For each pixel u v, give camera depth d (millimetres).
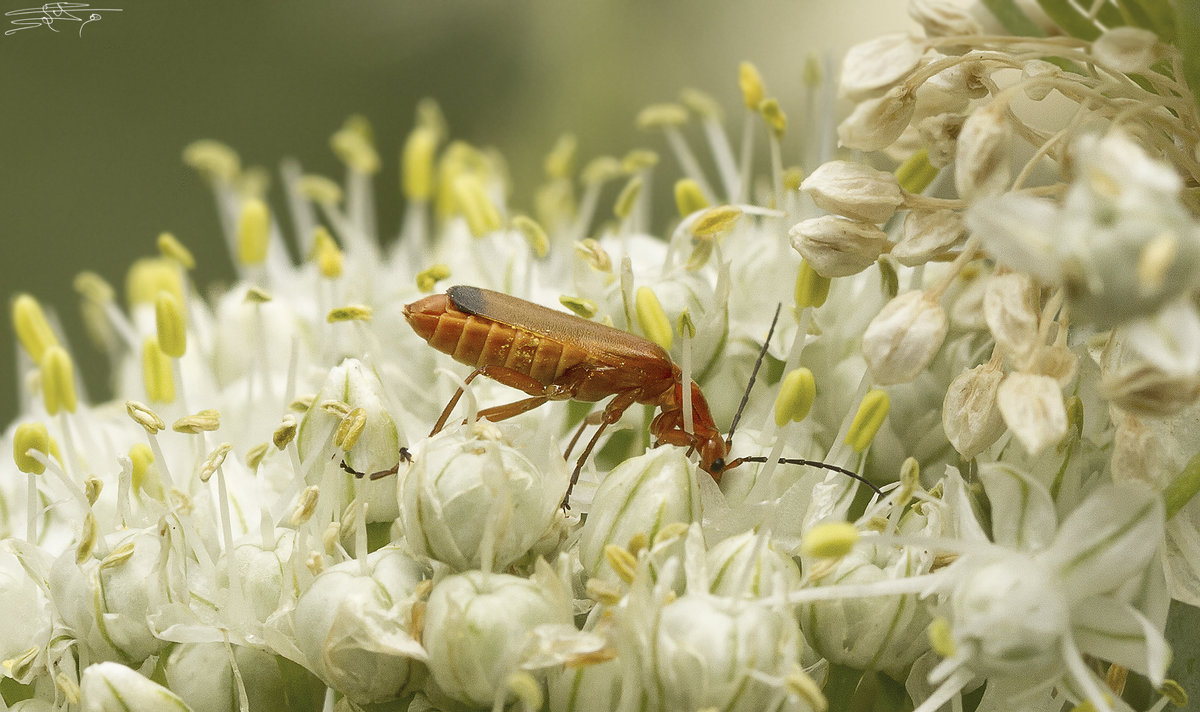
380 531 101
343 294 112
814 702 93
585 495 100
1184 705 95
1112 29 92
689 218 104
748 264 106
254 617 98
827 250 96
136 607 98
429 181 117
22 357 113
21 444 100
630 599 94
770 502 99
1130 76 94
